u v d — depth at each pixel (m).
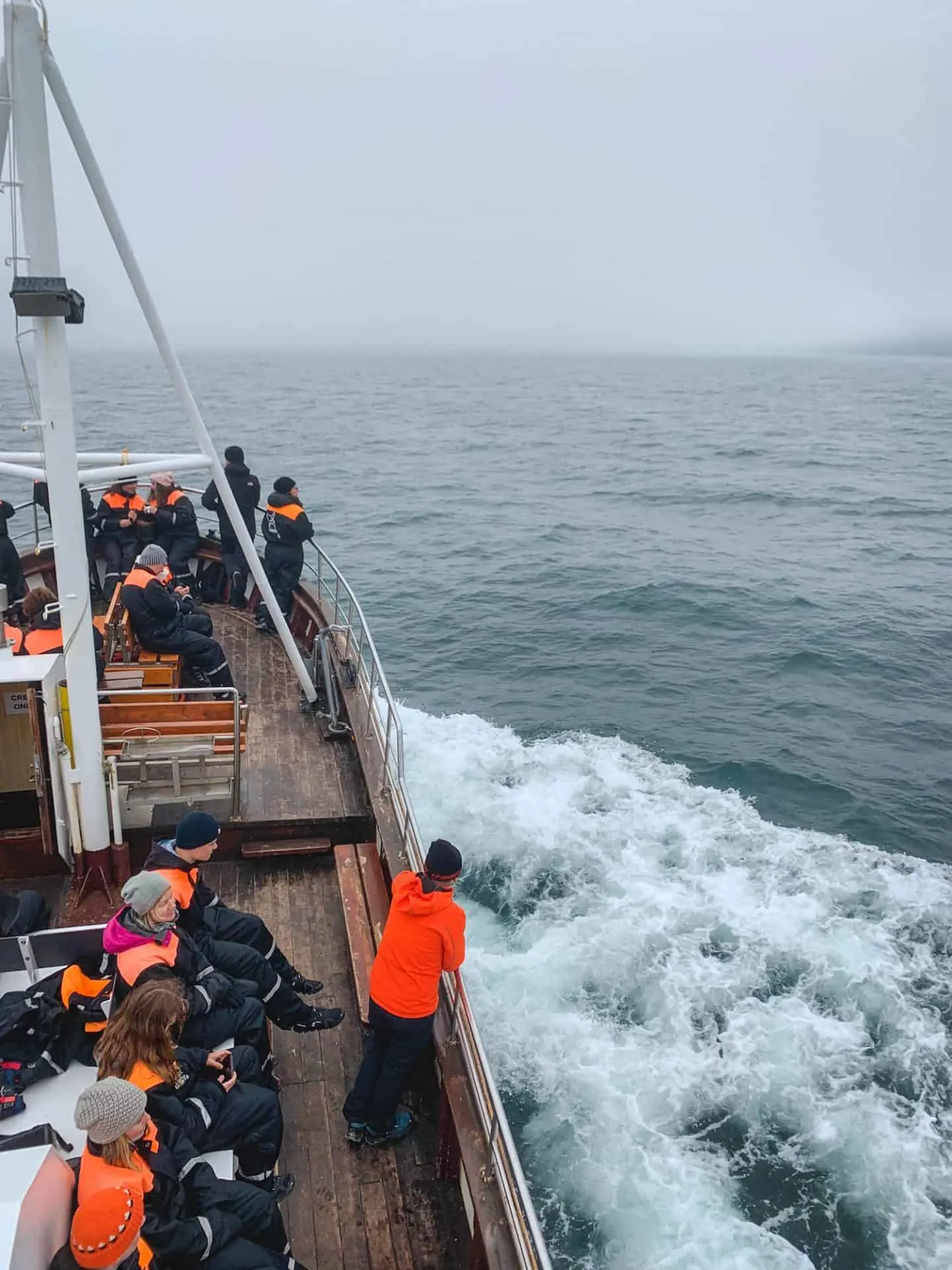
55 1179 2.96
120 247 6.45
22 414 53.84
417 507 37.94
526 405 117.50
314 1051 5.36
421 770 13.51
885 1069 8.22
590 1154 7.22
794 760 14.85
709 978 9.15
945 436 79.94
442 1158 4.67
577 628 21.64
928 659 20.27
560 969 9.12
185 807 6.68
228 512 7.81
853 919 10.37
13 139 4.61
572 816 12.26
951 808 13.60
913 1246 6.76
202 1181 3.46
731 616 22.80
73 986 4.07
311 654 9.88
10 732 5.97
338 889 6.66
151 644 7.70
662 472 51.28
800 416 104.12
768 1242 6.68
